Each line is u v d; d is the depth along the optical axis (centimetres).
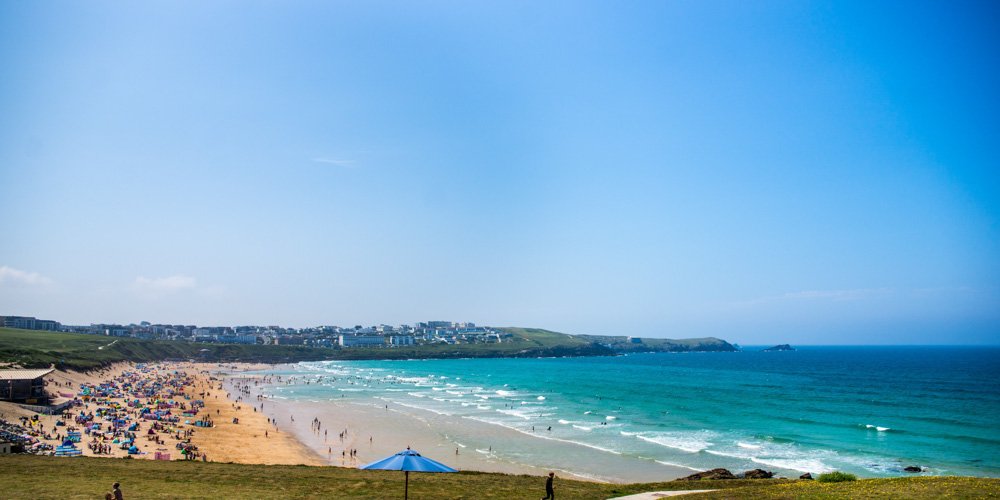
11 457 3531
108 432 6931
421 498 2669
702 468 5534
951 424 8181
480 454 6341
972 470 5300
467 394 13425
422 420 9025
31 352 12550
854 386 14900
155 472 3184
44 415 7362
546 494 2672
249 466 3688
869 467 5456
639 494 2644
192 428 7806
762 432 7688
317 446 6950
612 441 7088
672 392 13725
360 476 3278
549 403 11450
